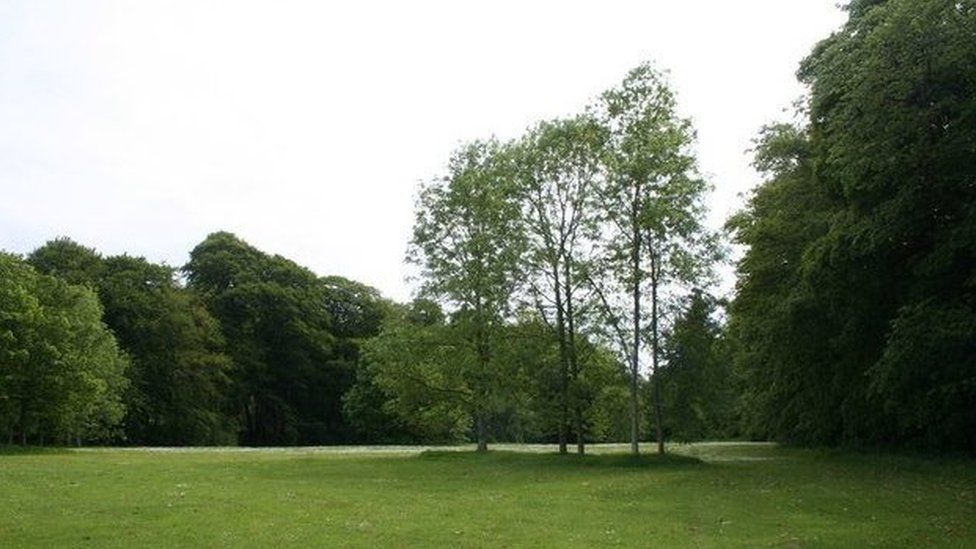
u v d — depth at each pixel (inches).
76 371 2256.4
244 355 3794.3
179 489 1067.3
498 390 1761.8
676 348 1616.6
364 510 888.3
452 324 1819.6
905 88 991.6
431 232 1879.9
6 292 2203.5
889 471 1244.5
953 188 1037.8
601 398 1710.1
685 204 1621.6
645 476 1299.2
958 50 956.6
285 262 4165.8
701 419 1619.1
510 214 1716.3
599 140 1683.1
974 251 1027.3
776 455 1776.6
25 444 2438.5
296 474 1357.0
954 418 1251.8
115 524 768.9
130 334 3366.1
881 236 1061.8
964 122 983.0
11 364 2148.1
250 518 813.2
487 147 1889.8
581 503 964.6
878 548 662.5
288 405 3922.2
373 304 4286.4
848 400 1465.3
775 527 777.6
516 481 1250.0
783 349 1551.4
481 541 699.4
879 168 1011.9
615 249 1658.5
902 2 990.4
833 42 1343.5
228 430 3713.1
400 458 1777.8
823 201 1514.5
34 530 733.3
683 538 719.7
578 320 1686.8
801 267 1349.7
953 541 685.9
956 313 981.2
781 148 1793.8
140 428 3380.9
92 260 3481.8
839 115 1080.8
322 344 3983.8
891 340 1055.0
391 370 1908.2
